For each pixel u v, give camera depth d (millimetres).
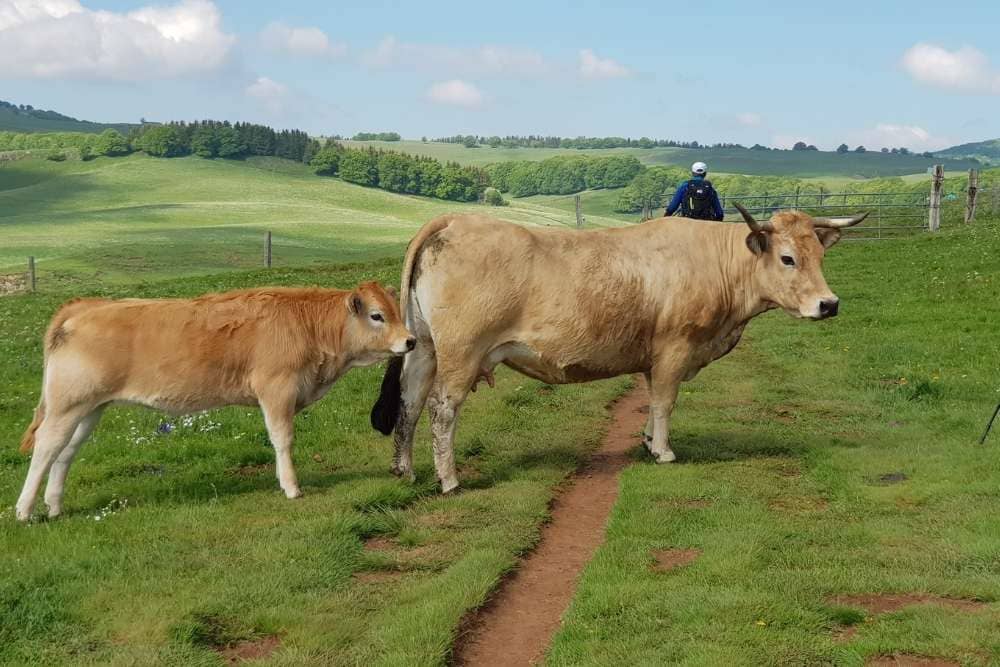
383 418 10320
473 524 8875
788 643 6133
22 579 7211
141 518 8844
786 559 7609
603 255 10328
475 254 9875
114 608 6852
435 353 10195
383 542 8523
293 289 10047
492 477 10430
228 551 7988
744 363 16828
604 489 10117
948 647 5988
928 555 7578
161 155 197375
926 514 8602
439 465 9914
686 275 10523
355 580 7613
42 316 26969
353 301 9805
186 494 9812
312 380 9914
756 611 6559
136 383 9227
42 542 8141
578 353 10266
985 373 14500
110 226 108188
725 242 10844
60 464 9219
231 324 9492
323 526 8438
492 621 7059
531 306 10047
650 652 6105
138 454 11203
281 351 9609
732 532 8164
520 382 15117
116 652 6219
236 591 7098
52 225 108625
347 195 168375
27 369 17531
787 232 10672
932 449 10734
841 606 6660
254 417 12727
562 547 8523
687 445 11461
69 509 9359
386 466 10766
